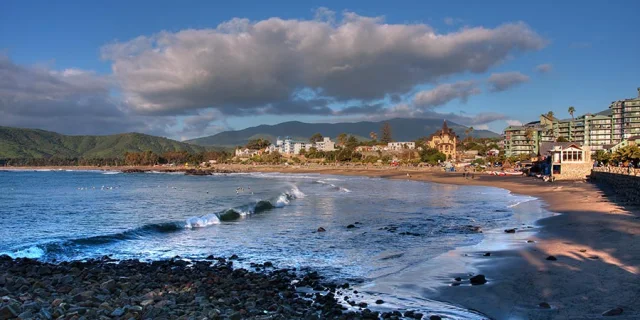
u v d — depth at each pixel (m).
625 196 49.81
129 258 23.98
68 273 18.44
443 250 24.61
